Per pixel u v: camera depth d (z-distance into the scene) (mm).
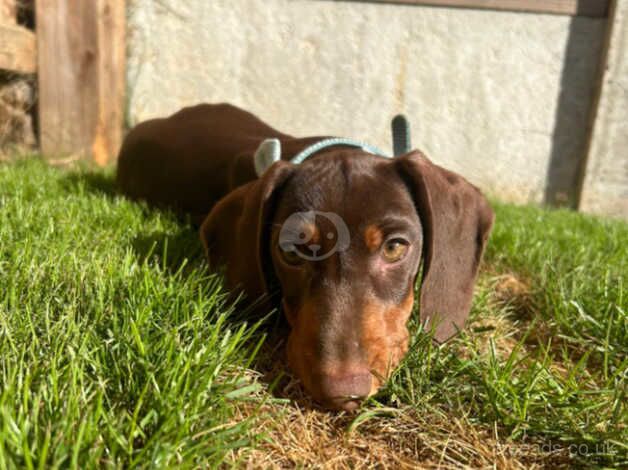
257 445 189
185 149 428
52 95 675
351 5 755
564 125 785
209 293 265
